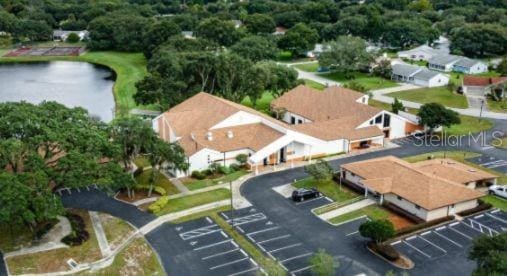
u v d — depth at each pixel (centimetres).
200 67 10738
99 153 6078
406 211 6550
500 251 4475
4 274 5112
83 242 5706
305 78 15025
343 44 15062
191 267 5338
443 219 6303
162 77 11181
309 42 18550
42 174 5453
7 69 17150
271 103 11056
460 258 5494
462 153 8788
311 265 5334
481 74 15575
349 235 5994
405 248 5703
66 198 6881
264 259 5469
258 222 6291
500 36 17625
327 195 7056
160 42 17250
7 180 5150
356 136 8881
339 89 10575
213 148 7906
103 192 7069
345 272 5222
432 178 6650
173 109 9581
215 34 17900
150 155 6919
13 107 6272
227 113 8600
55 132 5947
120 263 5366
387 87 13800
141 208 6625
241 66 10869
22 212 5153
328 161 8369
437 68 16150
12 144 5406
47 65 17988
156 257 5525
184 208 6644
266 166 8125
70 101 13012
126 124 6844
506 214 6550
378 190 6688
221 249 5678
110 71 17100
